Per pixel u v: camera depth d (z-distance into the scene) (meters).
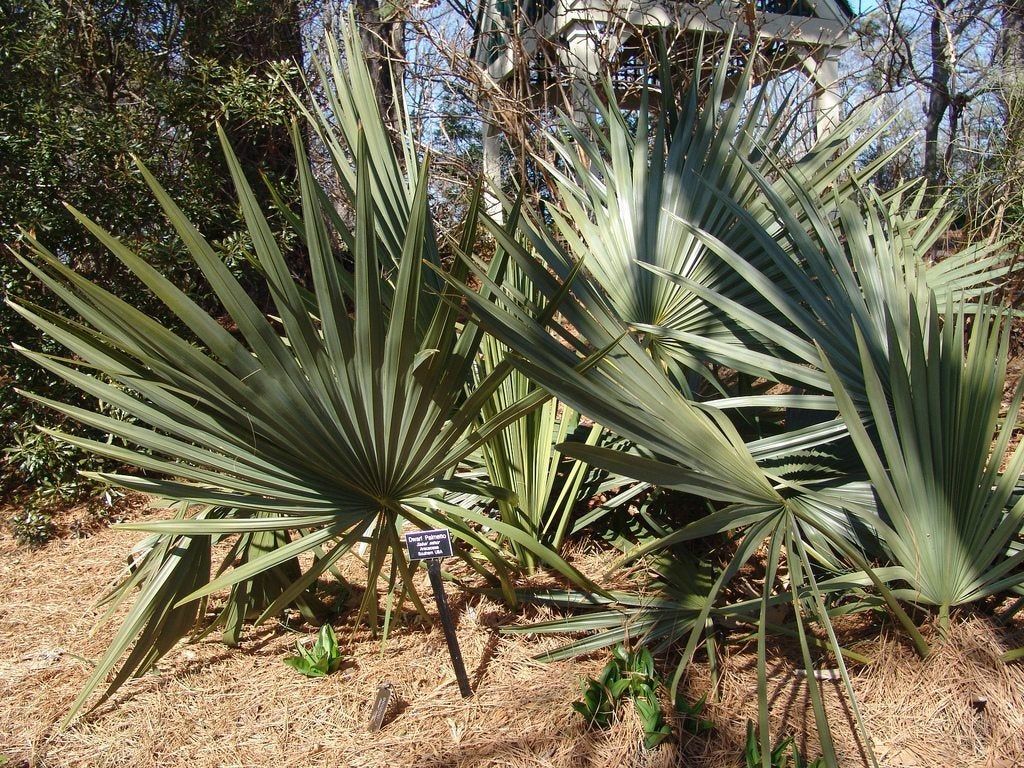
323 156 7.01
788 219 2.93
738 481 2.53
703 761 2.42
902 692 2.57
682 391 3.24
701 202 3.36
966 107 7.54
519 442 3.33
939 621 2.61
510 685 2.81
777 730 2.51
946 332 2.40
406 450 2.57
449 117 7.98
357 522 2.62
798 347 2.77
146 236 5.40
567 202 3.50
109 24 5.64
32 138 5.04
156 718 2.81
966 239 5.93
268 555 2.47
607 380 2.47
